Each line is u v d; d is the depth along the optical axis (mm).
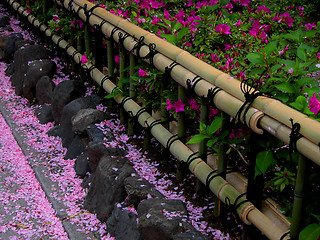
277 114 2012
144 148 3463
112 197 3072
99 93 4242
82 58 4137
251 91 2242
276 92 2453
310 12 5301
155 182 3090
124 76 3676
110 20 3695
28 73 4840
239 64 2914
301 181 1962
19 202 3461
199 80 2580
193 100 2854
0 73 5625
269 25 3559
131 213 2887
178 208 2699
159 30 3412
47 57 5148
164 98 3135
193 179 3068
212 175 2602
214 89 2432
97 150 3432
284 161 2297
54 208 3342
